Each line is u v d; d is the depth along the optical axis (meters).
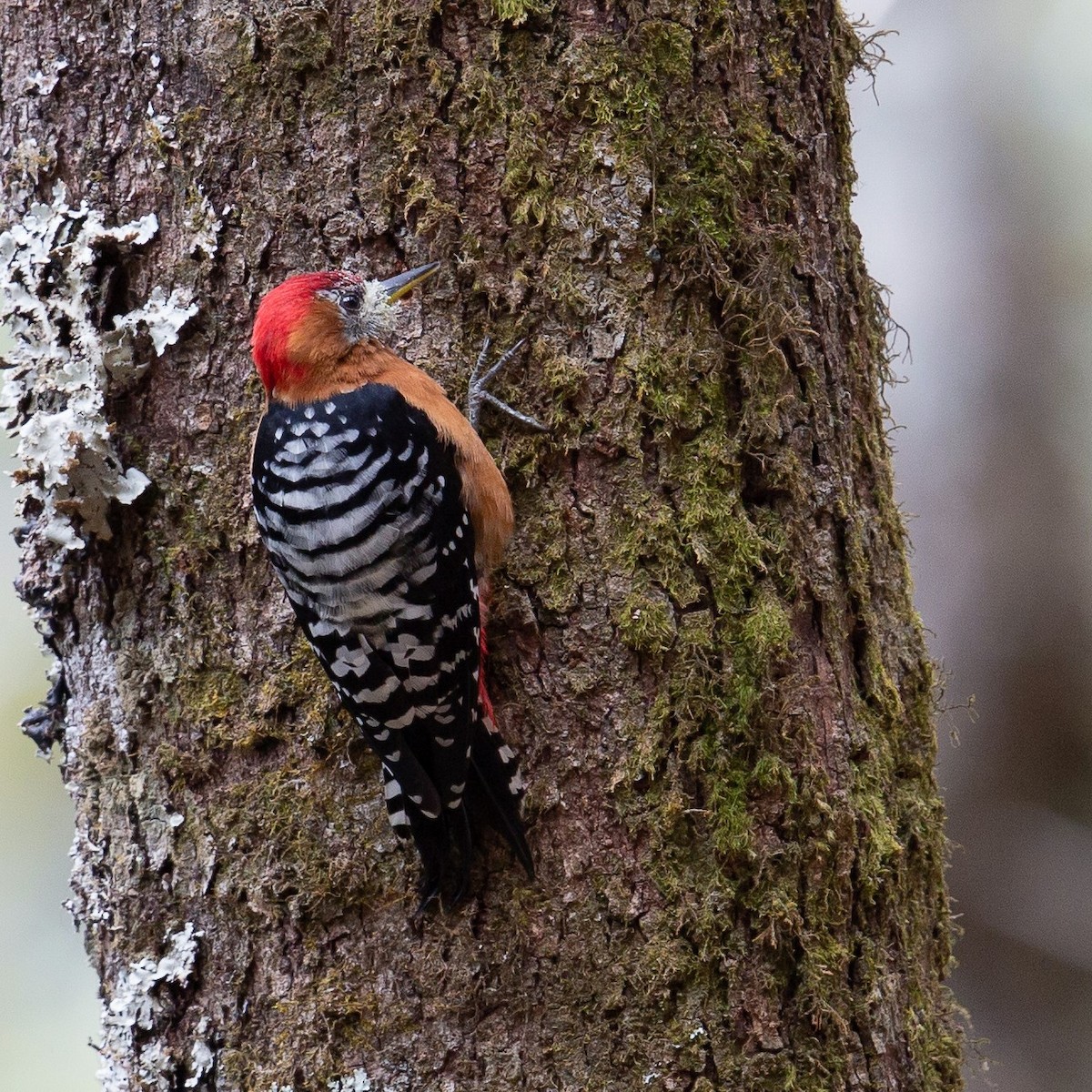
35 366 8.05
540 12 7.61
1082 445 16.89
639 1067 7.29
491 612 7.73
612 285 7.68
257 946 7.64
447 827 7.40
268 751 7.77
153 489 7.93
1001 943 15.57
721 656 7.58
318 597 7.43
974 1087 15.08
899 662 8.62
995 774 16.14
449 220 7.74
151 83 7.87
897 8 18.52
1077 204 17.52
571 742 7.55
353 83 7.73
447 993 7.41
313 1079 7.45
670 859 7.41
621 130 7.64
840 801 7.78
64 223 7.99
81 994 14.27
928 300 17.69
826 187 8.44
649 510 7.61
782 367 7.91
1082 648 16.27
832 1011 7.49
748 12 7.96
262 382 7.80
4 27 8.21
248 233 7.86
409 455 7.48
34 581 8.32
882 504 8.71
